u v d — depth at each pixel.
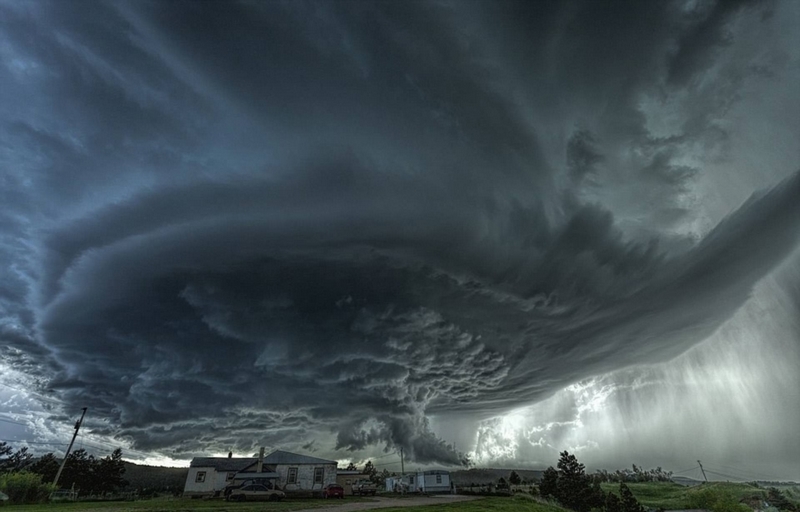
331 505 24.09
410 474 57.12
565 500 58.47
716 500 75.00
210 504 24.58
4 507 21.02
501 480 69.19
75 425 41.34
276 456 43.50
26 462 60.50
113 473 62.22
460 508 22.34
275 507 21.75
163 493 52.12
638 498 88.56
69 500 30.42
